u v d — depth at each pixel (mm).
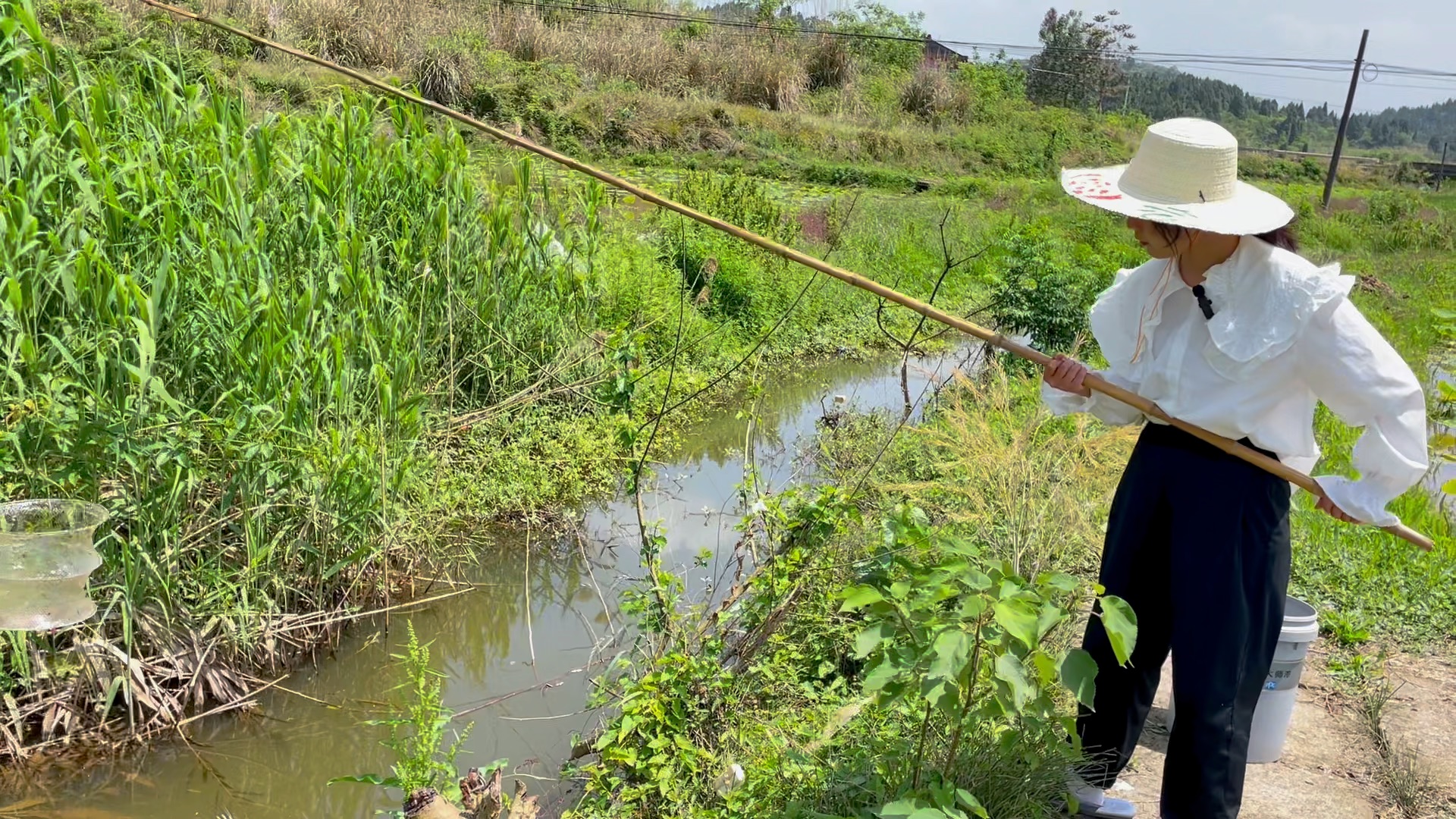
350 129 6797
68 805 4031
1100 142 37875
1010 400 6496
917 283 13945
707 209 13594
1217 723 2719
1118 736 3115
